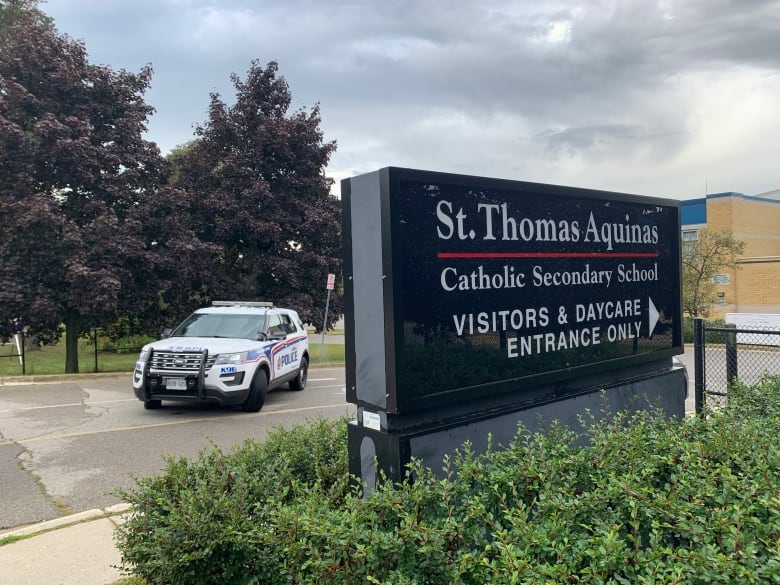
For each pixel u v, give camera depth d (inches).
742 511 97.2
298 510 114.0
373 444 141.2
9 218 572.7
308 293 824.3
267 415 399.5
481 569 93.7
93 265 578.2
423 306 143.4
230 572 125.3
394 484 131.0
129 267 613.6
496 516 116.5
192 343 401.4
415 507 108.3
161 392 386.3
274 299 791.7
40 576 161.2
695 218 1370.6
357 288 145.3
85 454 297.7
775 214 1423.5
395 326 135.5
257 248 813.9
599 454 130.6
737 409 201.2
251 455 171.2
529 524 101.9
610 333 197.3
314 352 912.9
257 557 123.4
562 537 97.8
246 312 460.8
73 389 512.1
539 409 168.4
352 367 148.2
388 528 111.1
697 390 274.5
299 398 480.4
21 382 553.0
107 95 647.1
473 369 154.1
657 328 217.9
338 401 465.1
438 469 142.2
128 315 679.1
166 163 692.1
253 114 810.2
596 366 187.5
